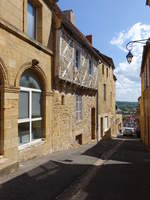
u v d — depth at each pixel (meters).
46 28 7.96
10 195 4.00
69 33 9.89
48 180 4.96
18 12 6.15
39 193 4.15
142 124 21.23
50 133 8.38
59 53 8.62
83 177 5.33
